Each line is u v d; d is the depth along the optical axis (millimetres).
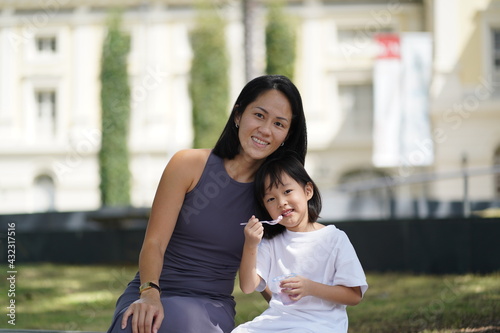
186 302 2580
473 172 9562
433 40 22172
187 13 24266
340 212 12461
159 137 24266
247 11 18750
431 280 6566
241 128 2688
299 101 2727
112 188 22109
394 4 23578
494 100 21562
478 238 6777
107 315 5660
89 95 24750
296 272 2699
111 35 22359
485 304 4641
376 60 20438
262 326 2613
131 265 10188
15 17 24844
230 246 2729
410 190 16047
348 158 23906
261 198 2709
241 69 23953
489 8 21953
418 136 20297
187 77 24312
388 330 4102
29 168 24750
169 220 2674
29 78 24922
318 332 2537
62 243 10641
